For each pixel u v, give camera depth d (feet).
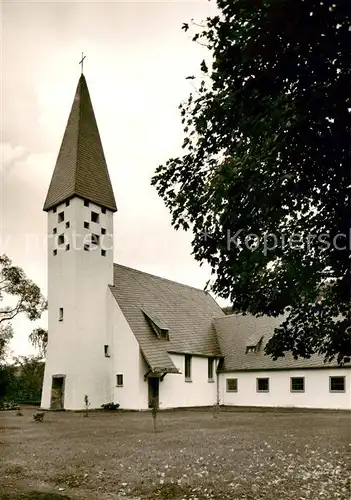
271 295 16.28
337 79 12.76
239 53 14.12
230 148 16.35
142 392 100.73
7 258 129.59
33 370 154.20
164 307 122.83
